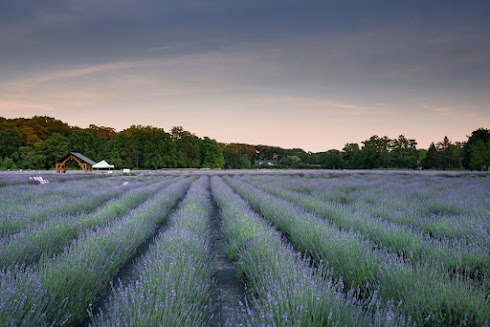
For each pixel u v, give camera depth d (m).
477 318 3.04
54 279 3.72
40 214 8.75
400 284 3.75
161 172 56.75
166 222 9.95
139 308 2.91
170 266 4.13
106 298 4.20
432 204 11.27
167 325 2.80
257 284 4.25
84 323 3.53
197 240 5.96
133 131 98.00
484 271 4.45
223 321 3.54
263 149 149.88
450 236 6.72
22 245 5.22
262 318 2.84
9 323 2.70
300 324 2.72
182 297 3.45
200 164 99.19
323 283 3.65
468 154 74.38
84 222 7.73
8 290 3.05
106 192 15.75
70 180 28.47
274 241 5.69
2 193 14.57
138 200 13.82
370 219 7.77
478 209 9.38
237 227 7.12
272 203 11.02
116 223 7.39
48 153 79.31
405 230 6.72
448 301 3.25
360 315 3.00
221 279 5.02
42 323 2.88
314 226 6.59
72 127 109.69
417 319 3.09
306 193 17.41
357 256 4.70
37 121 101.56
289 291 3.26
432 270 4.00
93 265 4.32
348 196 15.20
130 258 6.11
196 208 10.46
